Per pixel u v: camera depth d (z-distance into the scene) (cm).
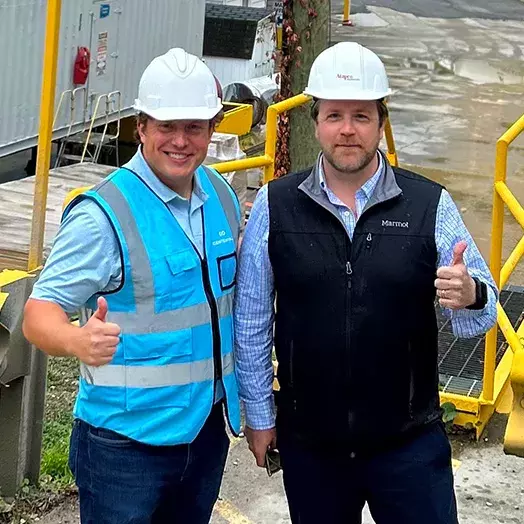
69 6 937
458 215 279
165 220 268
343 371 275
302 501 296
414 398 280
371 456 284
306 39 803
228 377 287
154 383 267
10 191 566
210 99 268
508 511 408
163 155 266
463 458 449
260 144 1230
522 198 1038
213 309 277
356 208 274
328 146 270
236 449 451
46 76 375
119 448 270
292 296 279
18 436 393
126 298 264
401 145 1273
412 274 271
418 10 2723
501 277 445
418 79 1769
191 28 1216
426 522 283
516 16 2708
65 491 408
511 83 1772
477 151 1258
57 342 244
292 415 288
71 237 259
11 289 362
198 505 294
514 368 269
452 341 538
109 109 1041
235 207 294
